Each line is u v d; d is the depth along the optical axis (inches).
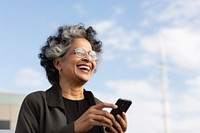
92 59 110.7
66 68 110.1
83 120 90.7
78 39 112.3
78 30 113.3
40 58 116.7
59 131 93.4
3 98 1165.1
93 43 115.8
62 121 101.4
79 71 109.0
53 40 114.4
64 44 111.7
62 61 112.3
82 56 109.3
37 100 103.5
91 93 113.3
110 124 90.6
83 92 114.7
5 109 1178.6
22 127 99.0
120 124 95.0
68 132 91.1
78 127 90.5
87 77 109.5
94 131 105.3
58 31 115.3
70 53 110.4
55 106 102.8
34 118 101.0
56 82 111.8
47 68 116.5
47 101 103.7
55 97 105.0
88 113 90.7
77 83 110.4
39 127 100.8
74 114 107.8
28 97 104.5
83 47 110.8
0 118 1165.1
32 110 102.0
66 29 114.1
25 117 100.5
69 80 110.7
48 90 108.3
